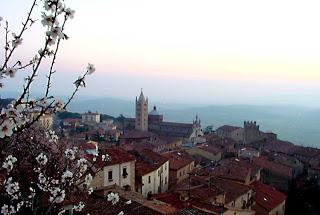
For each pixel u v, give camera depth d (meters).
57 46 7.32
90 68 8.21
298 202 62.47
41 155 11.45
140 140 116.25
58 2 7.04
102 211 22.36
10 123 6.40
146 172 47.62
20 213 12.01
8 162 8.91
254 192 48.25
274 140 123.06
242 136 138.75
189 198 34.12
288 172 71.25
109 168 37.09
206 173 55.12
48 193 13.09
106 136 119.50
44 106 7.54
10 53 7.30
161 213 25.03
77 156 18.78
